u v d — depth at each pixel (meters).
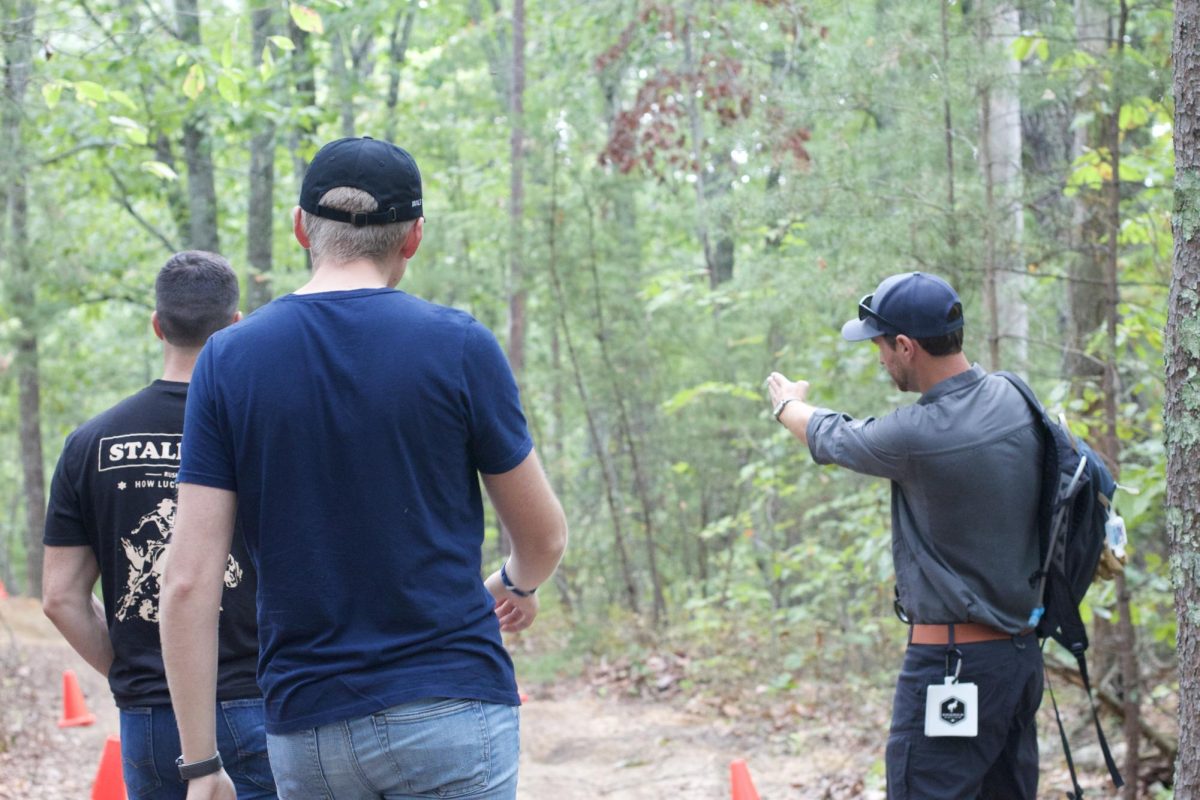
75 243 14.84
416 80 18.55
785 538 10.98
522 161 10.91
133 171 16.80
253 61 14.15
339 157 2.16
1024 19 6.06
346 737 1.96
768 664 9.02
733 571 11.83
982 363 5.63
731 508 11.94
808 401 7.11
